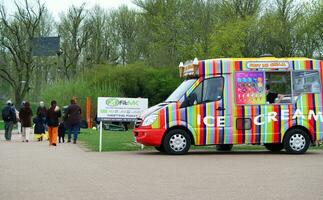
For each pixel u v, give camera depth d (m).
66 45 65.50
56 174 12.42
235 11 52.41
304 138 18.06
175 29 53.97
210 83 17.77
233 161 15.36
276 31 50.09
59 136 25.02
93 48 66.25
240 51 49.75
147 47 61.12
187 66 18.48
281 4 51.44
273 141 17.88
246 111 17.78
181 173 12.55
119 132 34.47
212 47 49.44
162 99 51.34
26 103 26.42
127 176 12.03
